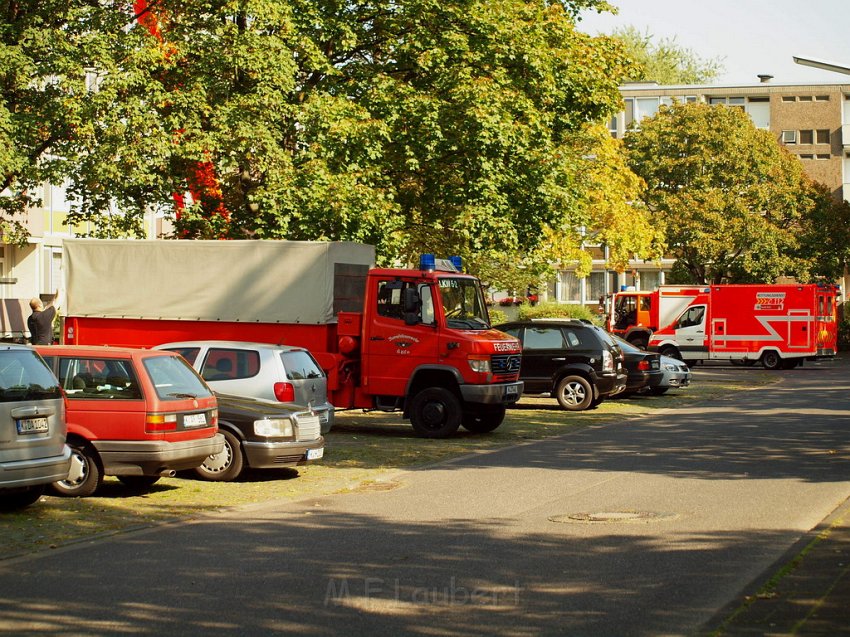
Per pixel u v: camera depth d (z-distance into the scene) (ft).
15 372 38.34
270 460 48.55
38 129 80.89
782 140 264.11
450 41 90.63
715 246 192.85
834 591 26.07
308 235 83.87
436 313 68.44
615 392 90.68
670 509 39.37
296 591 27.12
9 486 37.17
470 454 59.67
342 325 69.82
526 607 25.21
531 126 91.91
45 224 141.18
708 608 24.89
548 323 91.61
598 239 152.15
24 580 28.68
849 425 73.10
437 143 88.28
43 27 82.12
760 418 79.71
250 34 81.76
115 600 26.30
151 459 42.93
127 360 43.83
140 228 90.89
